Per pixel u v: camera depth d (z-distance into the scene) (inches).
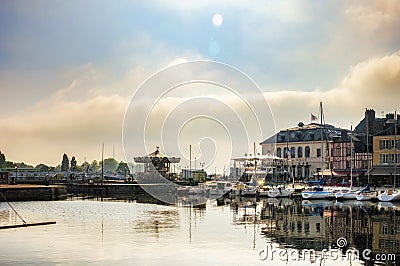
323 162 4069.9
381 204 2591.0
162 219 1850.4
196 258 1144.2
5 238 1401.3
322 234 1467.8
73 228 1608.0
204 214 2036.2
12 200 3063.5
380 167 3740.2
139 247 1264.8
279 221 1782.7
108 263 1102.4
